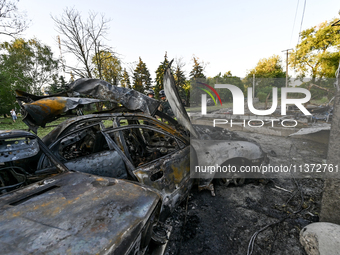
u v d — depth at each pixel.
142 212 1.04
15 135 1.23
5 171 1.52
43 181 1.33
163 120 5.05
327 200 1.77
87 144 2.74
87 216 0.94
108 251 0.77
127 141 2.79
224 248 1.80
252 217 2.25
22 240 0.78
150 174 1.91
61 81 18.94
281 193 2.79
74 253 0.73
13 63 18.11
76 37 10.12
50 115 2.42
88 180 1.33
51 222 0.89
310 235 1.64
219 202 2.60
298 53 20.67
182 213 2.35
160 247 1.68
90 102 2.86
